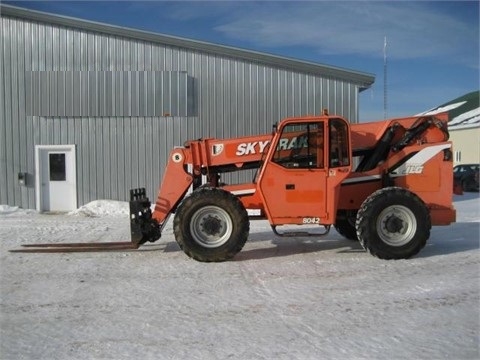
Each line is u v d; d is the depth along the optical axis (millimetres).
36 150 16453
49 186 16594
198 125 16672
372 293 6148
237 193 8234
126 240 10125
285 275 7035
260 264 7719
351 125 8695
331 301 5848
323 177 7984
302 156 8031
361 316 5344
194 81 16625
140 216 8555
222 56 16672
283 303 5789
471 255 8242
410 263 7672
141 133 16578
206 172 8641
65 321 5293
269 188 8000
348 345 4590
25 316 5461
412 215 7852
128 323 5211
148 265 7762
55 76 16422
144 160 16594
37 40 16375
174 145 16625
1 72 16391
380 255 7832
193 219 7875
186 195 8617
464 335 4812
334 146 8031
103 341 4746
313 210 8008
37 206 16484
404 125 8648
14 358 4395
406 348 4516
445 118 8711
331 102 16922
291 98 16828
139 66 16516
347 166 8023
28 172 16516
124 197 16594
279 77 16781
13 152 16484
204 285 6582
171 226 11828
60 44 16391
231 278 6914
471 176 23766
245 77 16734
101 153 16562
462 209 15852
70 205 16609
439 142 8570
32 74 16406
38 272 7383
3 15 16281
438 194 8453
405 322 5164
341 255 8305
